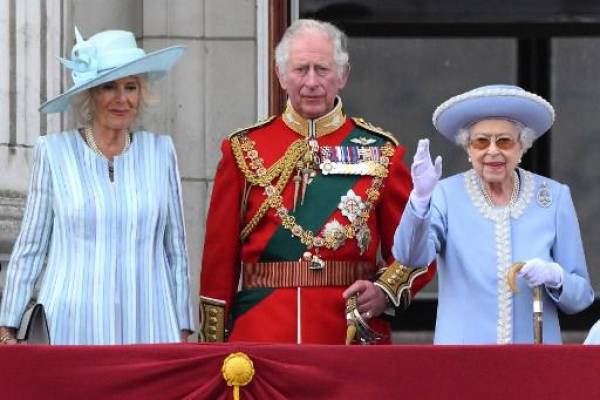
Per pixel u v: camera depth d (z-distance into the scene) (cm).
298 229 2812
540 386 2473
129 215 2717
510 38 3922
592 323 3844
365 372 2480
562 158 3922
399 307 2802
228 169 2862
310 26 2833
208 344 2489
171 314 2731
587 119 3919
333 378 2480
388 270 2781
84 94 2767
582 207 3922
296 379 2478
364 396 2477
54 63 3328
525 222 2772
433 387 2477
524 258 2750
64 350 2481
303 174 2830
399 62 3919
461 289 2758
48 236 2741
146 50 3509
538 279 2684
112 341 2686
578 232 2792
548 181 2806
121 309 2697
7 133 3256
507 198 2784
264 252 2825
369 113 3919
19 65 3278
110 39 2762
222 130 3512
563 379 2473
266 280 2823
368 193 2836
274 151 2855
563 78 3922
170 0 3509
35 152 2758
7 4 3275
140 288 2708
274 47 3547
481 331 2738
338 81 2838
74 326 2684
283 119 2878
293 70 2820
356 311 2767
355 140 2869
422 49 3916
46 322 2675
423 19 3906
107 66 2744
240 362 2466
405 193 2852
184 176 3497
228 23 3525
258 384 2480
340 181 2836
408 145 3925
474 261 2752
